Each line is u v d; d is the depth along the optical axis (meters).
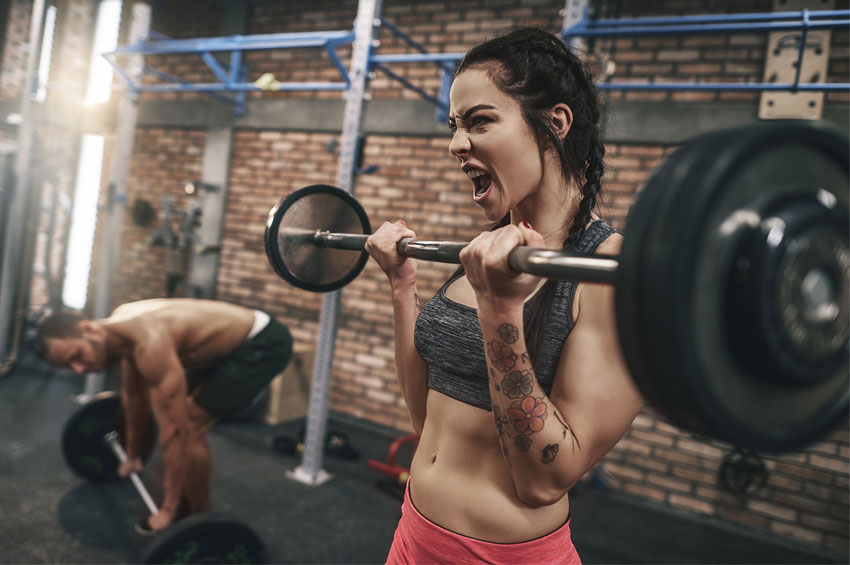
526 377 0.59
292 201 0.98
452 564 0.70
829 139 0.38
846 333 0.38
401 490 2.89
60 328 2.13
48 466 2.85
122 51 3.38
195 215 4.40
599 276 0.44
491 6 3.65
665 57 3.13
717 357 0.35
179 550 1.69
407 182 3.83
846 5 2.80
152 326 2.04
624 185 3.16
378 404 3.86
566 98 0.69
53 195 4.75
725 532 2.81
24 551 2.12
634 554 2.52
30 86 4.21
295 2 4.30
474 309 0.72
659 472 3.05
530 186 0.69
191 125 4.55
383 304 3.86
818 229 0.36
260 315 2.37
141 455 2.77
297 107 4.15
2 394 3.86
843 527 2.71
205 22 4.64
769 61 2.90
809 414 0.40
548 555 0.69
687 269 0.33
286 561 2.19
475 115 0.68
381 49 3.98
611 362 0.61
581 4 2.49
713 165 0.34
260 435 3.52
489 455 0.70
